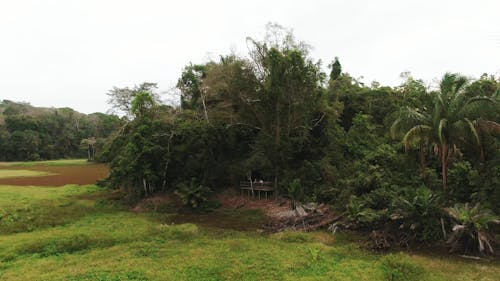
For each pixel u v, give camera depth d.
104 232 15.59
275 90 19.94
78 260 11.77
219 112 23.39
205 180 22.84
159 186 23.69
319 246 13.21
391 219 13.52
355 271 10.48
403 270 10.34
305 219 17.23
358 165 19.67
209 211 21.00
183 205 21.42
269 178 22.70
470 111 13.52
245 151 24.70
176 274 10.35
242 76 21.25
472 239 11.81
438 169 17.66
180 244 13.76
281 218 18.19
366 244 13.19
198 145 22.06
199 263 11.30
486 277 9.85
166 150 22.38
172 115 24.05
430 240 12.84
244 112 22.48
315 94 21.05
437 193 13.97
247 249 13.01
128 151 22.59
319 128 23.91
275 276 10.15
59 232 15.62
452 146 14.21
